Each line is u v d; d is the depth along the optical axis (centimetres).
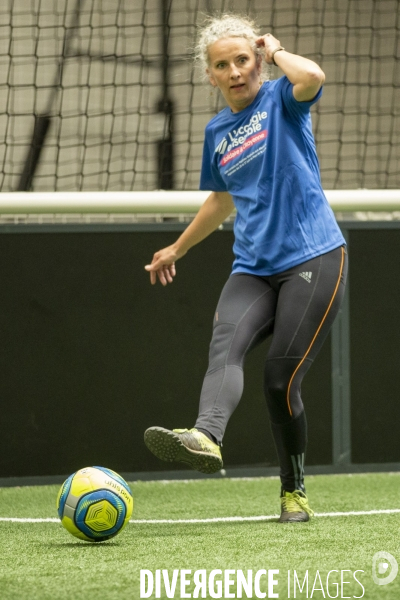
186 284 1833
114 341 1816
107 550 1002
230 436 1842
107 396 1814
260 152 1143
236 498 1612
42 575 860
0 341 1792
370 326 1869
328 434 1859
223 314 1155
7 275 1795
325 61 3412
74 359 1808
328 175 3478
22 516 1398
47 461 1797
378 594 779
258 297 1159
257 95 1164
